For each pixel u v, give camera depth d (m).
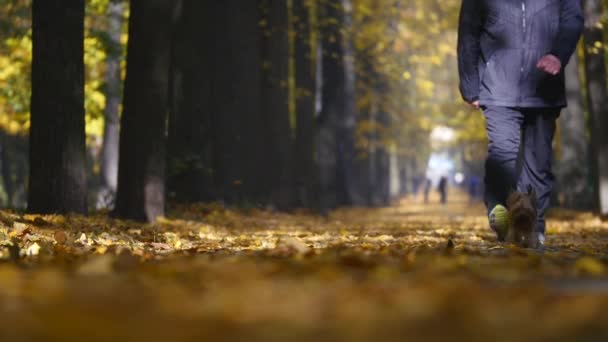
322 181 39.22
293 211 29.34
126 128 17.81
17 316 3.06
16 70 29.09
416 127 56.91
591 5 25.55
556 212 28.77
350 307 3.35
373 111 55.59
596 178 26.28
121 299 3.77
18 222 12.09
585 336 2.75
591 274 5.73
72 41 14.54
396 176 81.56
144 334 2.77
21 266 6.57
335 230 17.44
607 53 26.55
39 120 14.45
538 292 3.87
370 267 5.82
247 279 4.77
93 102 28.12
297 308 3.35
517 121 9.69
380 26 39.28
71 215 14.11
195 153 23.48
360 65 43.56
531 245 9.02
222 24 26.88
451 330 2.84
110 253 8.10
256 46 27.31
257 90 27.36
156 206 17.80
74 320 2.95
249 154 26.89
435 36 42.44
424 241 11.95
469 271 5.73
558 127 34.69
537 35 9.62
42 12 14.47
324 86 39.19
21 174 50.66
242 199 26.53
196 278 4.90
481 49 9.83
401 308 3.29
